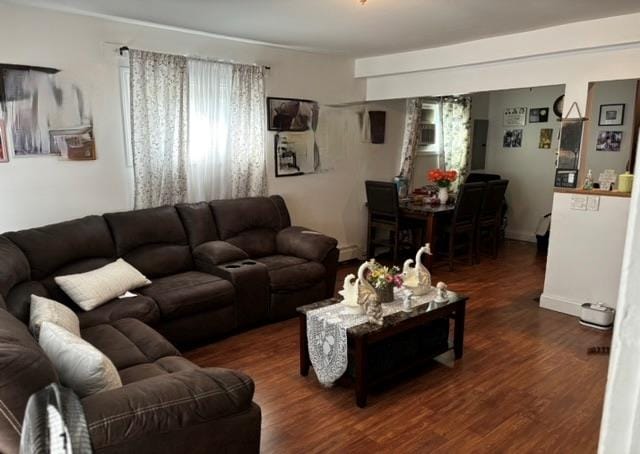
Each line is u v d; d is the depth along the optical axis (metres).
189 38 4.17
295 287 3.98
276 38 4.35
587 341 3.55
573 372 3.08
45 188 3.55
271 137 4.94
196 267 3.96
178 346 3.42
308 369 3.07
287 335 3.71
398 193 5.98
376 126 5.98
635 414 0.41
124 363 2.30
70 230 3.36
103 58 3.72
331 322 2.76
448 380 2.99
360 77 5.59
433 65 4.78
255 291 3.73
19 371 1.41
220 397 1.70
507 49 4.17
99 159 3.80
